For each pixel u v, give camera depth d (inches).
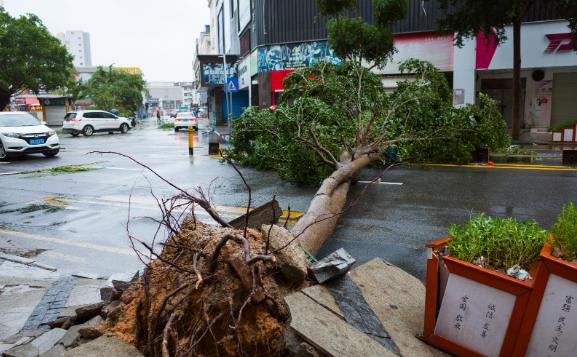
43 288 202.5
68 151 799.1
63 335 147.3
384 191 379.9
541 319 106.7
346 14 926.4
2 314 175.6
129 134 1300.4
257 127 457.1
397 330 126.0
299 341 108.3
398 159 470.9
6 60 1395.2
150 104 5551.2
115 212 337.1
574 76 839.7
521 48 786.8
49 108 1951.3
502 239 125.9
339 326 115.5
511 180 413.7
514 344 110.7
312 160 390.3
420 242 248.5
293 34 1035.9
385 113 444.1
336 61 905.5
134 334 128.4
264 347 114.1
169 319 107.4
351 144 427.5
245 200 360.2
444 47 850.8
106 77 2623.0
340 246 243.9
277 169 445.7
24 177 502.0
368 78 467.8
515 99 704.4
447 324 120.6
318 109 395.2
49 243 269.1
